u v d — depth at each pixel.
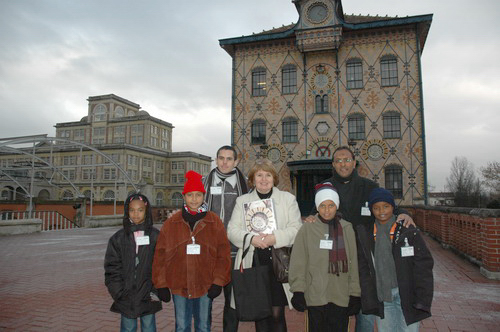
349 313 3.20
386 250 3.20
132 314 3.30
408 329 3.09
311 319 3.21
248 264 3.53
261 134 22.58
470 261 8.34
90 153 69.19
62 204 24.50
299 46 21.39
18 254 10.35
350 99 21.48
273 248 3.42
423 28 20.81
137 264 3.40
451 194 62.03
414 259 3.00
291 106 22.23
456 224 9.83
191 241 3.42
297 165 20.78
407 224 3.11
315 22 21.48
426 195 19.91
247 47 23.33
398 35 21.12
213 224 3.54
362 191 3.84
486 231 6.94
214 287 3.32
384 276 3.15
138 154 72.25
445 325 4.33
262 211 3.59
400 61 20.97
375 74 21.27
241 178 4.38
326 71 21.92
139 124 80.88
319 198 3.29
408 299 3.01
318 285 3.14
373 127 21.00
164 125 86.94
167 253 3.39
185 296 3.36
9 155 72.06
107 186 66.81
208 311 3.48
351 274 3.20
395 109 20.81
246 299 3.30
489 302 5.26
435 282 6.51
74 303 5.40
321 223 3.31
